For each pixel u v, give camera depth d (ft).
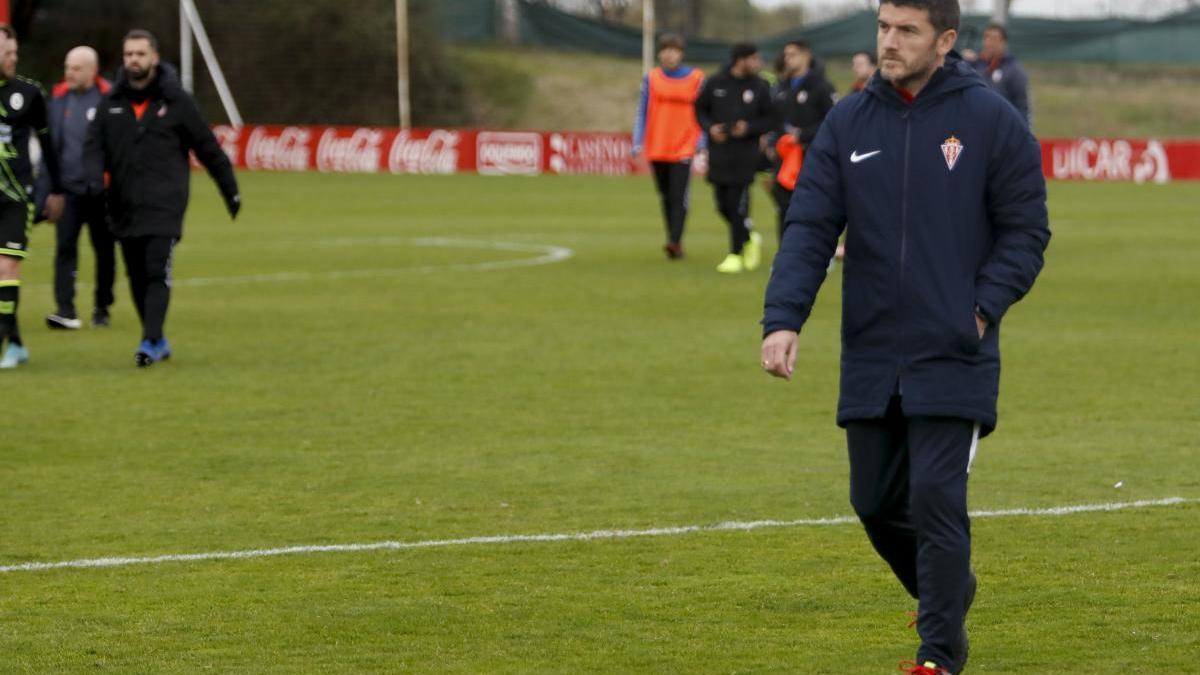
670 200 229.25
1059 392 122.31
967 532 55.88
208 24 559.79
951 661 55.62
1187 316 169.07
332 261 229.86
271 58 561.84
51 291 191.01
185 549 77.61
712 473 94.38
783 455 99.50
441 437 105.09
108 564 74.79
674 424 109.70
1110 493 89.10
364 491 89.92
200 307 175.01
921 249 55.98
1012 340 150.61
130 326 158.51
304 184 426.92
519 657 61.67
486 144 493.77
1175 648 62.54
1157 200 384.27
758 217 321.73
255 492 89.66
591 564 74.90
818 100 211.82
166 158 131.23
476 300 181.98
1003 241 56.34
